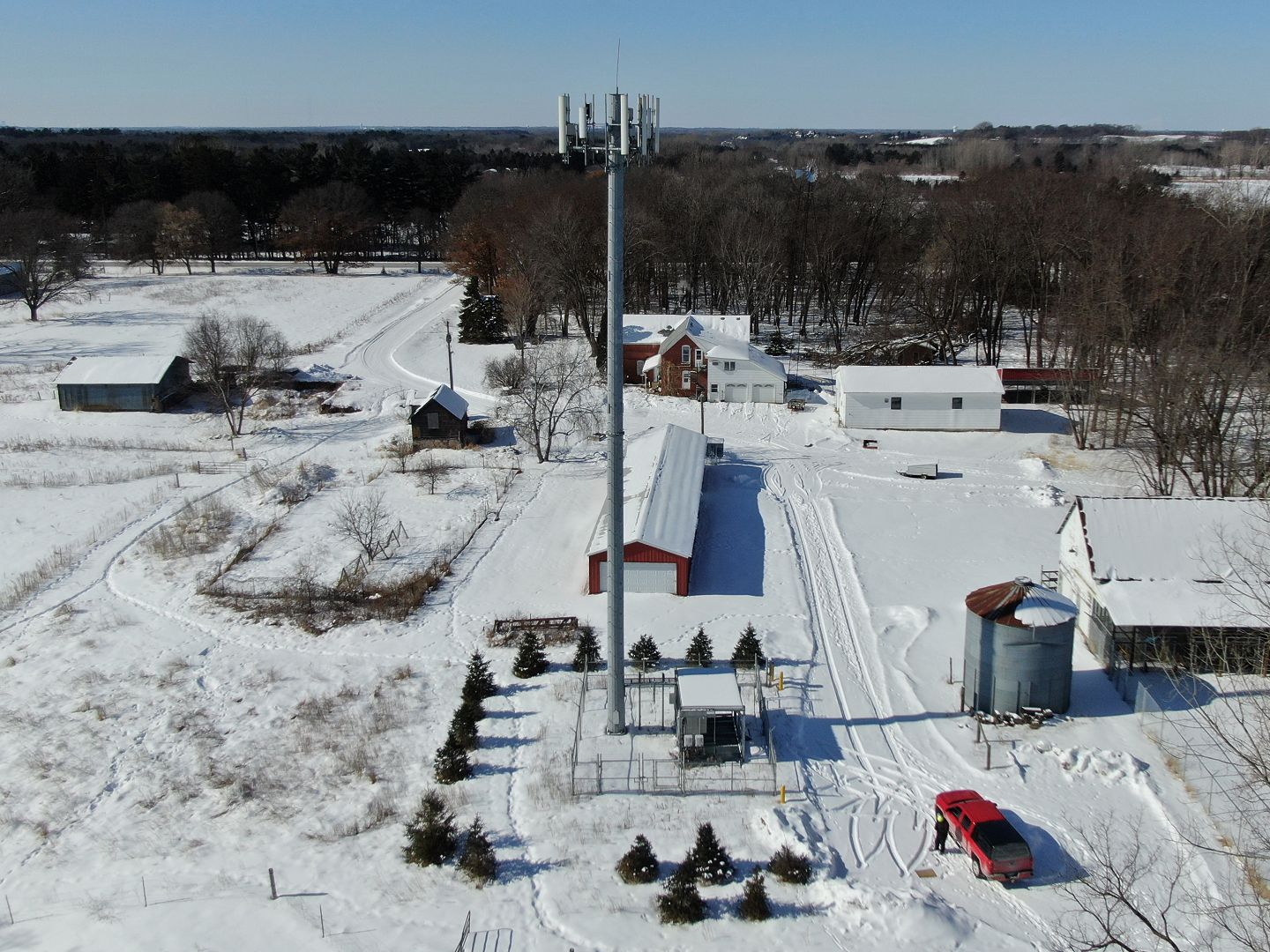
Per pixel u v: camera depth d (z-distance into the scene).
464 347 90.38
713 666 35.09
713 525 48.81
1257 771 23.45
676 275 111.06
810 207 106.50
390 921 23.66
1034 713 31.41
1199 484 52.06
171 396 74.12
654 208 105.25
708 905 23.81
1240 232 63.91
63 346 91.12
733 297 103.50
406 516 51.34
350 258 145.00
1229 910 22.89
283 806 28.61
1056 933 22.78
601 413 68.19
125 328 98.38
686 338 74.88
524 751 30.45
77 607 42.41
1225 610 32.41
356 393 76.62
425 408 63.00
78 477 59.06
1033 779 28.55
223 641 39.00
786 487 54.62
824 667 35.34
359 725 32.53
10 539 49.97
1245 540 34.75
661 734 31.09
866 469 57.72
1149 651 33.06
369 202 146.62
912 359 81.12
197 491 56.50
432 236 151.50
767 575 43.12
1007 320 99.19
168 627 40.31
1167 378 50.75
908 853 25.75
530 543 47.31
